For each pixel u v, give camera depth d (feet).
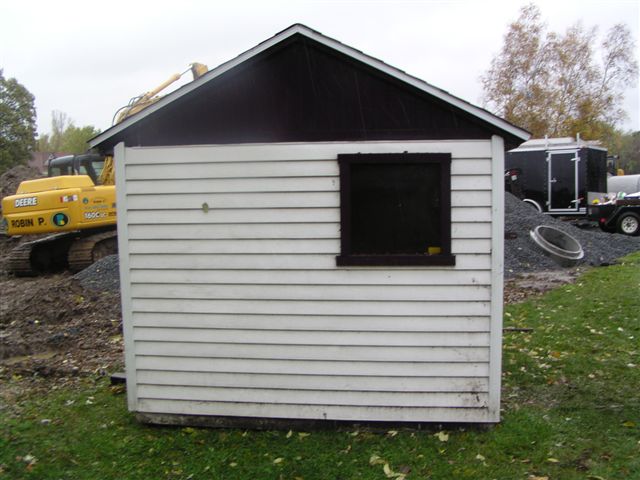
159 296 16.51
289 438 15.94
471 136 15.38
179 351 16.57
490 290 15.53
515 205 52.80
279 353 16.22
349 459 14.71
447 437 15.55
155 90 46.47
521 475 13.67
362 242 15.94
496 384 15.72
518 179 67.00
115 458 15.19
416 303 15.74
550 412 17.04
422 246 15.85
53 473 14.42
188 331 16.51
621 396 18.03
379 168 15.78
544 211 65.87
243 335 16.31
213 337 16.43
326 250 15.87
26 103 173.47
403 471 14.07
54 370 22.65
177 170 16.20
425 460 14.48
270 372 16.30
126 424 17.20
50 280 44.73
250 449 15.40
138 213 16.42
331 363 16.07
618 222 60.59
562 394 18.40
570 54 115.65
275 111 15.83
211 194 16.14
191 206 16.22
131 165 16.33
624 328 25.12
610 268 40.11
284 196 15.90
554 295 32.37
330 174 15.74
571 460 14.25
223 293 16.29
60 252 49.55
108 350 25.53
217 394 16.55
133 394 16.88
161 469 14.60
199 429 16.63
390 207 15.83
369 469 14.23
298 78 15.71
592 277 36.94
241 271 16.20
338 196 15.72
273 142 15.84
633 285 32.99
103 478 14.20
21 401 19.49
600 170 67.15
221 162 16.03
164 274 16.46
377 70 15.28
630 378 19.51
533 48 116.06
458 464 14.26
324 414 16.20
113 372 22.31
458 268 15.58
